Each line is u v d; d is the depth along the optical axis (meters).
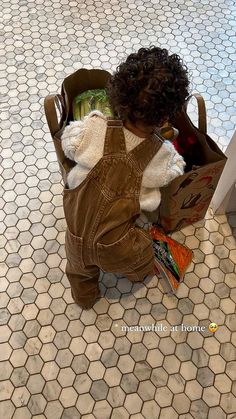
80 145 0.85
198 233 1.35
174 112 0.82
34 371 1.11
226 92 1.68
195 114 1.61
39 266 1.28
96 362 1.13
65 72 1.73
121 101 0.78
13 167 1.47
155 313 1.21
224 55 1.80
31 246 1.32
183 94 0.80
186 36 1.86
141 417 1.06
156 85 0.74
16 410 1.06
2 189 1.42
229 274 1.28
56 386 1.10
